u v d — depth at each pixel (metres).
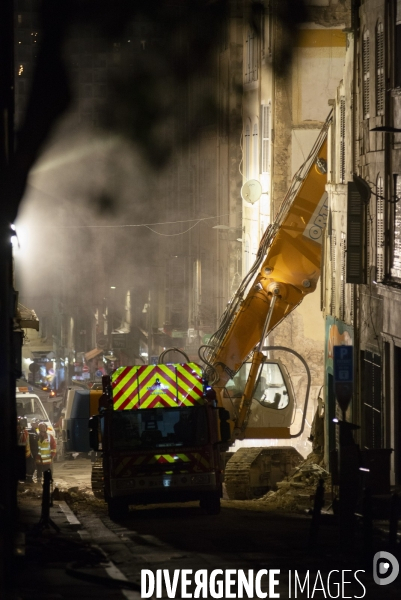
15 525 29.69
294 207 58.28
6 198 19.12
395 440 49.69
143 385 44.09
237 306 57.12
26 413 95.00
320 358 79.31
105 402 45.34
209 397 44.28
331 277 64.31
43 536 29.36
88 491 62.28
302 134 81.25
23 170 18.16
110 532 35.00
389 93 50.34
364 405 56.44
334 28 78.81
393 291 48.09
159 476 42.75
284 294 56.81
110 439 43.19
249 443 81.88
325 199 58.50
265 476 58.09
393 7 50.16
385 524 34.34
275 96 80.75
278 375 59.62
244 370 59.75
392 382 50.03
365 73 55.94
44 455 69.81
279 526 36.59
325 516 37.06
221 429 43.81
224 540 31.36
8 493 21.80
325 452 63.25
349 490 28.00
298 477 55.50
